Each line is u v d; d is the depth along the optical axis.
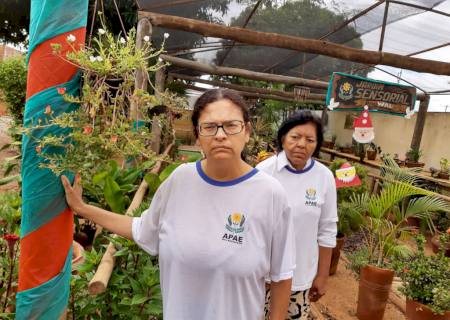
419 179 6.20
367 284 3.09
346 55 4.30
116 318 1.87
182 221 1.19
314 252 2.01
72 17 1.24
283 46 4.16
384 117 8.76
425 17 4.53
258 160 5.11
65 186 1.28
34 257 1.29
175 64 6.61
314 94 9.53
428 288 2.68
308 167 2.01
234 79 11.34
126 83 1.39
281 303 1.30
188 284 1.17
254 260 1.15
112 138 1.29
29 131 1.22
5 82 6.14
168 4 4.33
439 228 5.34
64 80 1.25
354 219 3.83
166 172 3.21
